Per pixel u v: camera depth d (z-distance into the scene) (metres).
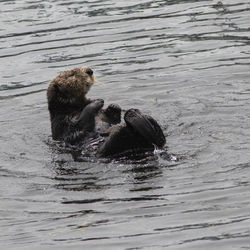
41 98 27.77
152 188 19.08
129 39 33.06
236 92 26.42
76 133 22.89
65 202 18.83
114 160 21.28
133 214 17.75
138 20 35.47
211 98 26.06
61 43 33.12
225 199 18.02
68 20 36.12
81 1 39.44
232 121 23.64
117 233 16.88
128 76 29.06
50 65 30.78
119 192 19.05
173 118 24.58
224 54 30.47
